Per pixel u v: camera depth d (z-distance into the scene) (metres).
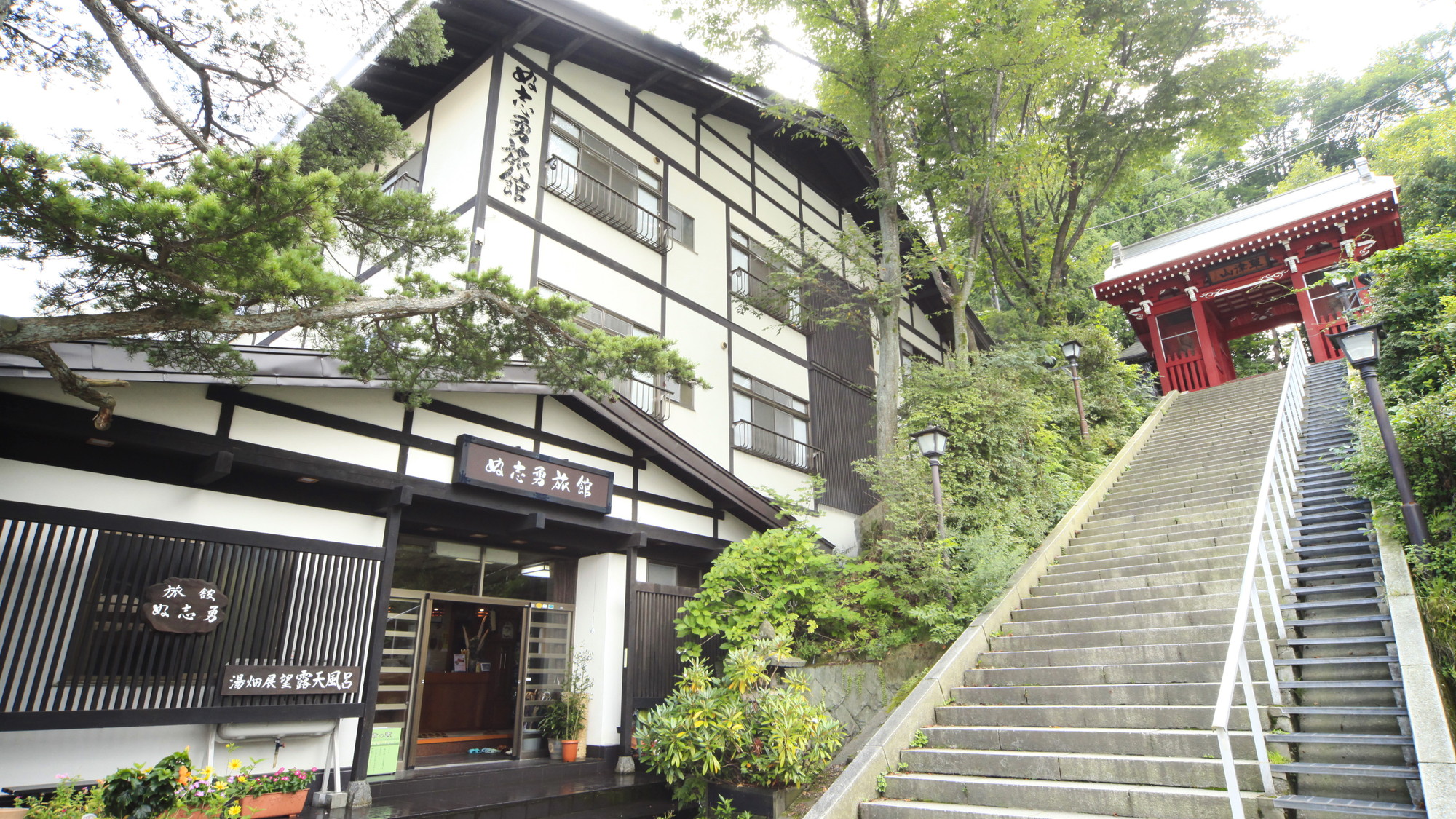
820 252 14.41
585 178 10.12
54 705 5.07
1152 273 17.98
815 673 8.76
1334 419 10.43
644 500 9.66
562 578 9.63
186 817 5.02
